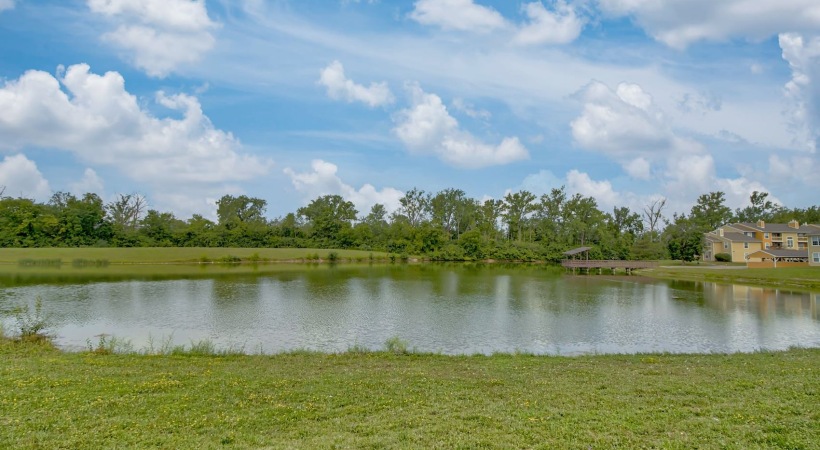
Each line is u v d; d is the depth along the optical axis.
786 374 14.95
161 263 94.50
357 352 20.22
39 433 9.06
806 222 137.25
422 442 8.93
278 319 31.59
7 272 68.00
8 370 14.01
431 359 18.20
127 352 19.81
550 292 49.94
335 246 135.88
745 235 103.31
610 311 36.62
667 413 10.61
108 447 8.58
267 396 11.87
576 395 12.23
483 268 95.12
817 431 9.37
